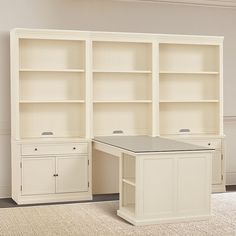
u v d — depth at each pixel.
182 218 6.13
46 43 7.61
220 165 8.16
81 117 7.74
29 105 7.56
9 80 7.70
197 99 8.36
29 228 5.88
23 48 7.50
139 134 8.08
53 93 7.67
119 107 7.97
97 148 7.36
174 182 6.13
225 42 8.76
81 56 7.73
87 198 7.51
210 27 8.67
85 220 6.23
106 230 5.77
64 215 6.49
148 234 5.60
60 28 7.92
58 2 7.90
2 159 7.72
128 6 8.22
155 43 7.85
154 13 8.35
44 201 7.29
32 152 7.23
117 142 7.00
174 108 8.25
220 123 8.27
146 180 6.02
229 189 8.41
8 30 7.68
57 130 7.71
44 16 7.84
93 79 7.83
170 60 8.21
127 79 8.00
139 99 8.06
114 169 8.00
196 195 6.23
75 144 7.43
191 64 8.32
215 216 6.41
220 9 8.72
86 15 8.02
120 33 7.66
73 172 7.44
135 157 6.05
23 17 7.75
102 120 7.90
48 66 7.63
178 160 6.14
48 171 7.31
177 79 8.26
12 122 7.50
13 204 7.24
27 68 7.52
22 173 7.20
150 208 6.04
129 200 6.63
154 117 7.89
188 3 8.52
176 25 8.48
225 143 8.25
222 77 8.25
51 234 5.62
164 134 8.22
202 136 8.07
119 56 7.95
